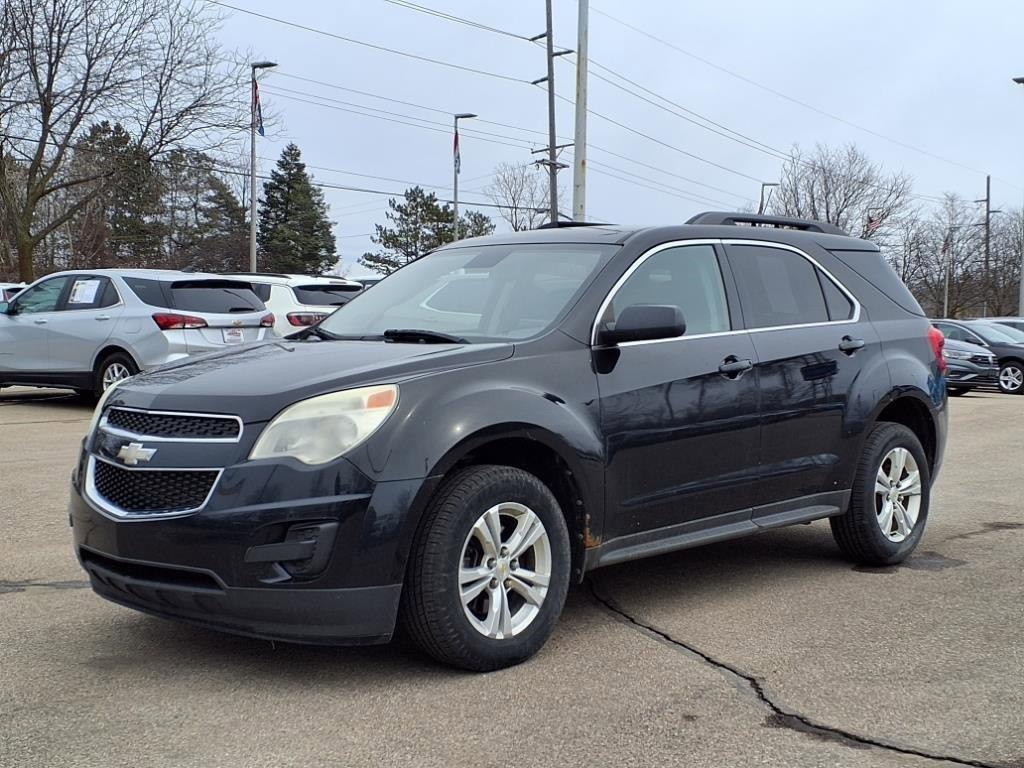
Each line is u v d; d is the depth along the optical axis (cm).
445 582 369
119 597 385
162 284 1145
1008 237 5947
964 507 733
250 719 343
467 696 364
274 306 1300
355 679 380
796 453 505
